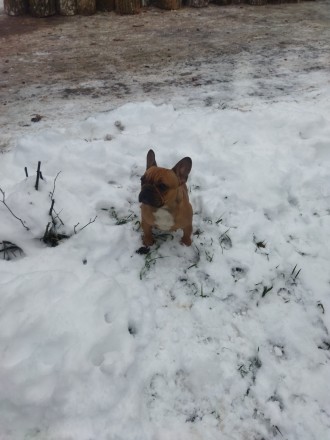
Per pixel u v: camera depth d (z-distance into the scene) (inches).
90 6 139.0
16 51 115.3
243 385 45.3
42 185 58.7
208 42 123.4
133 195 67.1
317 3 160.4
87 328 44.9
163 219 52.6
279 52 117.3
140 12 144.1
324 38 127.0
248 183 68.1
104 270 55.1
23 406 39.6
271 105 90.1
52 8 137.5
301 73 105.7
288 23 138.8
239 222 62.7
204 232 61.4
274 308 52.5
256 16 144.9
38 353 42.6
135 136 77.4
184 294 53.6
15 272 51.1
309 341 49.4
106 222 61.7
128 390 43.0
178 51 117.3
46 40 122.4
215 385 45.1
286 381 45.8
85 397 41.1
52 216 56.1
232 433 41.9
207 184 68.6
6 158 72.3
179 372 45.8
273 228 62.5
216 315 51.3
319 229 62.5
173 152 73.6
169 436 40.9
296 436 41.9
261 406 44.0
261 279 55.4
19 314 44.9
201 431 41.7
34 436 39.4
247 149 75.8
